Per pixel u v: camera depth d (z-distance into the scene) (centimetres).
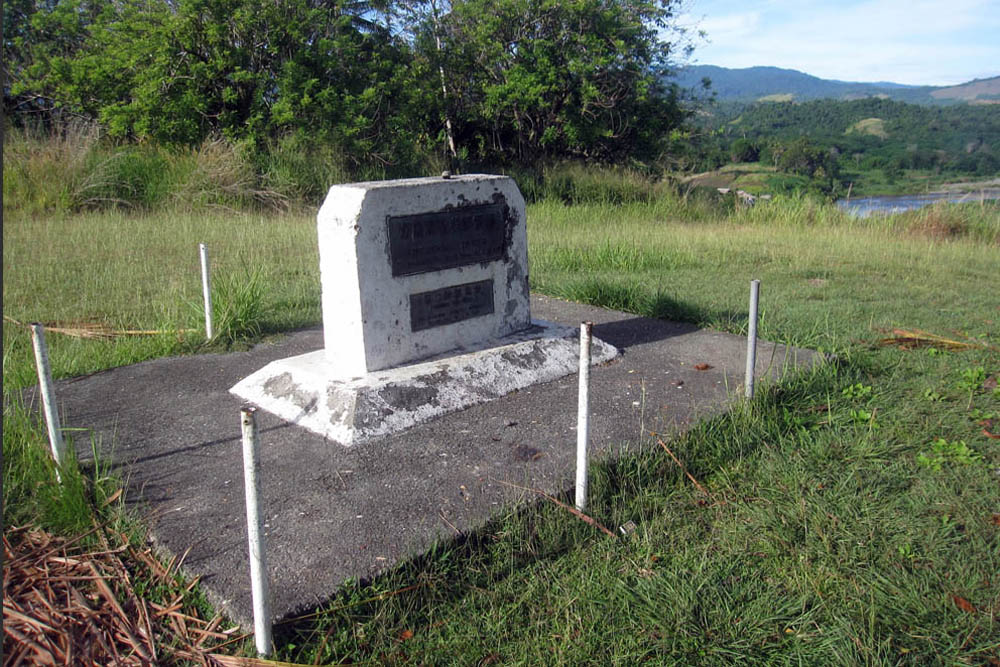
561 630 293
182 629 288
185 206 1359
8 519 351
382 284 480
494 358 521
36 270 873
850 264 1012
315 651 278
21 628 285
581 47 2194
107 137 1709
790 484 393
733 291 844
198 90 1719
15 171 1319
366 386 458
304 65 1772
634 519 368
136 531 344
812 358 580
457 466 403
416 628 296
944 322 701
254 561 268
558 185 1831
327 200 484
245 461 262
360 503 365
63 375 555
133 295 787
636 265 989
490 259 541
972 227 1339
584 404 355
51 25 2095
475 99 2408
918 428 458
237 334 661
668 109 2378
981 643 280
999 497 375
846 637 284
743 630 291
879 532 350
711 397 502
